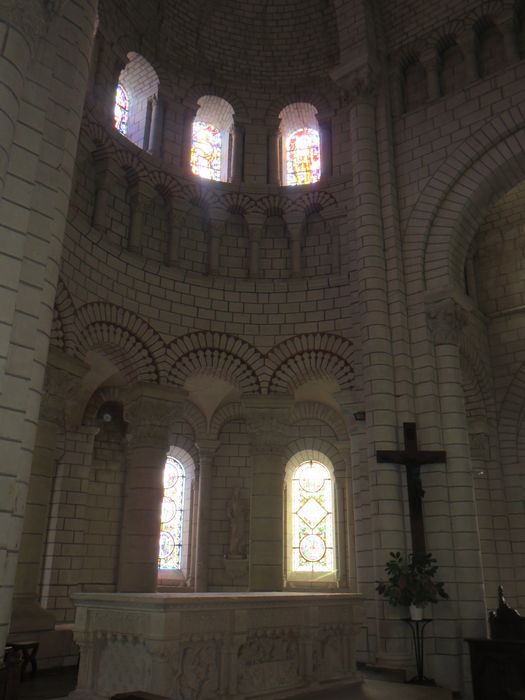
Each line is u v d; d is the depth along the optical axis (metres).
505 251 23.19
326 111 21.55
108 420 22.61
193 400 23.16
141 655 9.18
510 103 17.39
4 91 8.51
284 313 19.41
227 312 19.31
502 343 22.41
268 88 22.23
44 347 9.45
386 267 17.59
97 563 21.25
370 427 16.09
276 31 22.84
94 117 17.78
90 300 16.72
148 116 20.42
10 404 8.51
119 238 18.28
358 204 18.34
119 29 19.31
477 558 14.76
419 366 16.52
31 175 9.30
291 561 22.66
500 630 14.00
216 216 20.14
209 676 9.38
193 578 22.19
